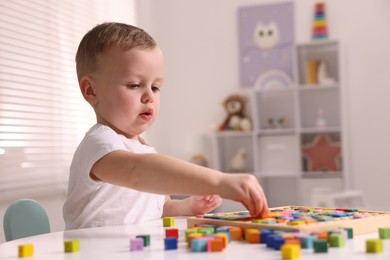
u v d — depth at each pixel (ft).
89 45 3.35
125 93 3.20
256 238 2.01
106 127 3.10
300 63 12.80
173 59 13.64
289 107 12.92
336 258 1.66
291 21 12.87
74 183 3.25
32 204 3.32
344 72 12.21
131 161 2.61
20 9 8.10
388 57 12.17
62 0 9.29
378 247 1.75
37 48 8.47
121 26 3.41
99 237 2.35
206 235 1.99
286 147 12.41
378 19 12.23
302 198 12.01
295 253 1.66
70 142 9.30
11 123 7.74
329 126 12.58
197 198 3.49
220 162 12.94
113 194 3.26
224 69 13.30
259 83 13.06
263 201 2.38
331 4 12.53
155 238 2.27
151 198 3.46
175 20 13.64
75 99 9.53
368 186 12.19
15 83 7.89
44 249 2.08
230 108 12.92
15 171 7.80
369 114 12.23
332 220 2.25
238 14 13.20
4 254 2.00
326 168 12.24
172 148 13.57
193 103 13.46
